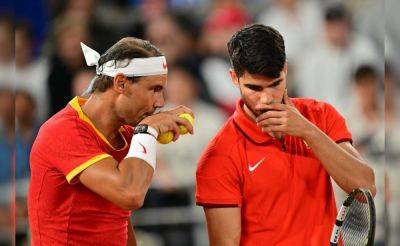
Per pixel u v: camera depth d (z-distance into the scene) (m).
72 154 10.29
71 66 27.84
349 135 11.41
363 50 30.25
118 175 9.96
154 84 10.61
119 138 11.16
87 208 10.66
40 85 27.69
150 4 30.55
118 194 9.88
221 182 10.86
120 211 11.02
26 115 26.19
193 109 27.30
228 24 29.95
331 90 29.64
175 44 29.25
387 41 12.76
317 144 10.41
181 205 23.62
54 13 29.28
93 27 28.94
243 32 10.48
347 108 28.81
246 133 10.98
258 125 10.56
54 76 27.64
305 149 11.02
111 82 10.55
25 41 28.23
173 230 23.42
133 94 10.53
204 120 26.56
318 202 11.00
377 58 30.25
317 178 11.02
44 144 10.52
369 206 9.93
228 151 10.92
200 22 30.34
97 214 10.74
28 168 24.12
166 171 23.94
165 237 23.34
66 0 29.55
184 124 10.63
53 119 10.74
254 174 10.85
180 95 27.38
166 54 28.89
